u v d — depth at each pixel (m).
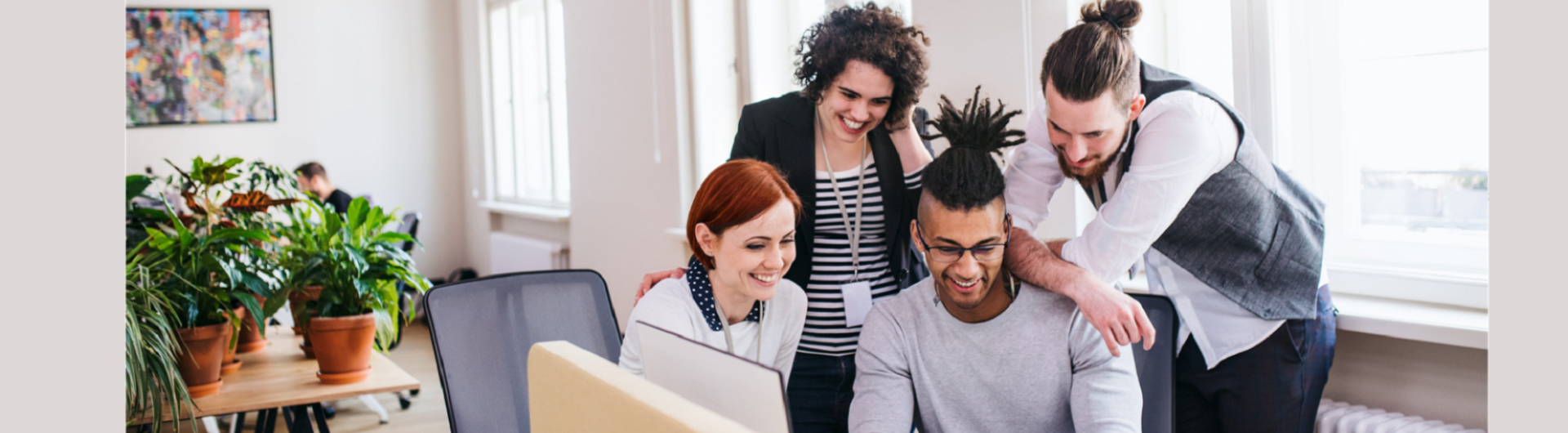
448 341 1.84
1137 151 1.75
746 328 1.83
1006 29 2.02
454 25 6.72
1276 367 1.74
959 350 1.84
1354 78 1.93
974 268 1.85
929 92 2.18
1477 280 1.72
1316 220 1.76
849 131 2.15
